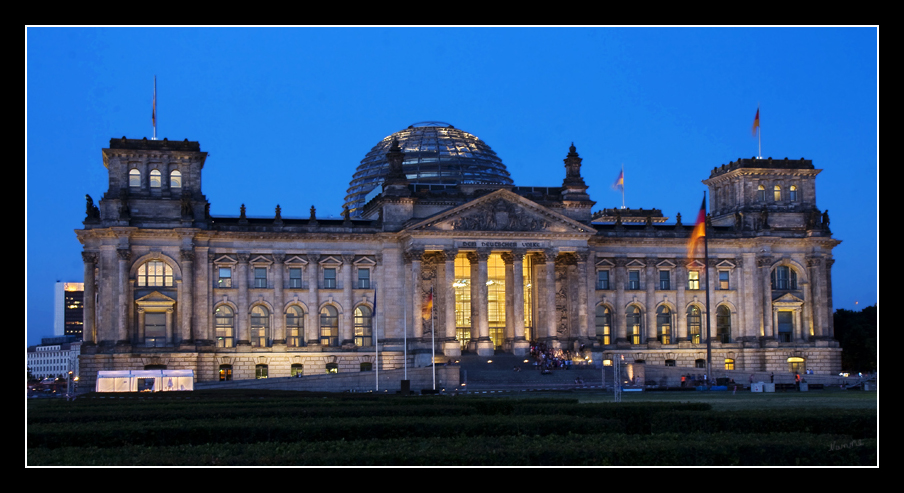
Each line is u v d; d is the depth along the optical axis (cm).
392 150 18750
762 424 5681
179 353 17112
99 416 6862
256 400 9638
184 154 17575
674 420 6166
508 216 18075
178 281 17375
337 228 18438
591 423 5797
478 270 17988
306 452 4534
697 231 15825
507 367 16975
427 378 15412
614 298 19612
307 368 18075
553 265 18188
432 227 17788
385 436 5669
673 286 19888
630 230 19962
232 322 17962
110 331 16962
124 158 17350
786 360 19888
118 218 17062
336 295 18400
